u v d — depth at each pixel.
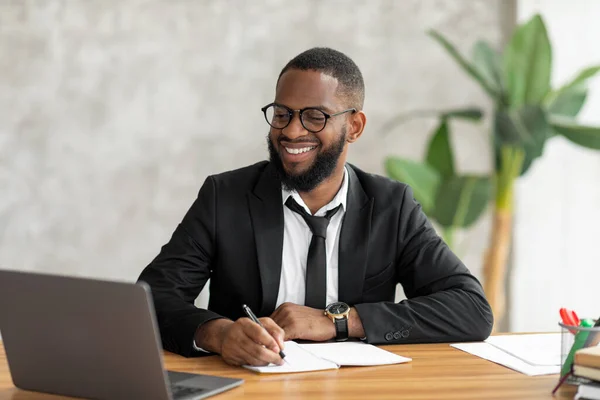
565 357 1.39
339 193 1.99
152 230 3.69
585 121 3.76
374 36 3.76
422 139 3.79
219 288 2.00
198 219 1.98
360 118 1.95
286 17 3.71
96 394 1.30
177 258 1.95
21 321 1.30
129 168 3.67
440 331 1.80
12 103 3.60
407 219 2.04
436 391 1.38
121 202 3.67
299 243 1.98
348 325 1.76
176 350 1.67
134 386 1.26
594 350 1.33
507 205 3.51
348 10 3.74
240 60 3.70
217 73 3.69
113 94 3.64
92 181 3.65
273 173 1.99
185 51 3.67
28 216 3.63
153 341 1.21
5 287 1.29
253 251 1.96
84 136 3.64
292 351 1.63
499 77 3.43
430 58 3.79
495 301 3.53
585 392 1.31
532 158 3.45
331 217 1.99
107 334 1.24
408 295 2.06
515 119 3.27
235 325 1.57
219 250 1.97
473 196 3.39
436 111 3.80
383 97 3.78
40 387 1.35
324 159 1.87
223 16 3.68
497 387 1.41
